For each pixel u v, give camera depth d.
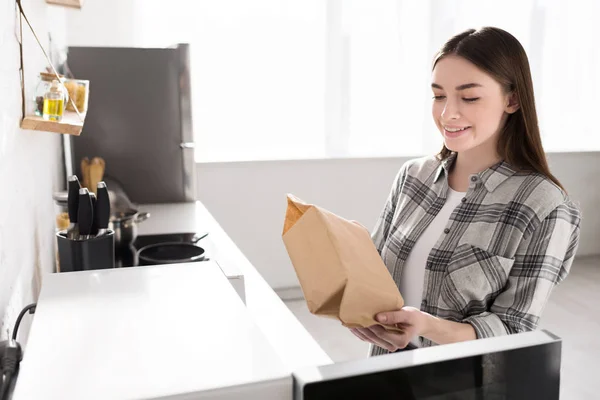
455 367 0.53
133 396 0.49
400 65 3.76
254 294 1.39
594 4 4.07
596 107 4.22
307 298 0.73
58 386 0.50
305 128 3.67
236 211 3.67
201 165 3.56
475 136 1.16
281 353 1.06
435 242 1.27
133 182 2.40
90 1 3.20
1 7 0.90
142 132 2.38
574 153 4.32
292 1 3.51
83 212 1.10
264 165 3.67
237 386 0.51
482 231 1.19
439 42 3.80
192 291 0.73
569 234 1.16
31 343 0.57
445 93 1.16
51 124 1.10
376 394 0.51
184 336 0.60
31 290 1.15
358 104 3.75
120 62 2.32
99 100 2.32
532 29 3.98
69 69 2.29
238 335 0.60
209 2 3.37
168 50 2.35
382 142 3.83
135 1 3.27
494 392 0.55
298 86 3.61
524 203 1.16
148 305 0.68
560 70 4.11
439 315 1.22
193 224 2.00
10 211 0.91
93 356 0.55
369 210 3.91
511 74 1.13
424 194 1.35
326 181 3.79
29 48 1.28
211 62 3.44
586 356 2.91
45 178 1.54
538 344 0.56
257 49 3.50
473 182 1.23
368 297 0.73
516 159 1.22
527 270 1.14
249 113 3.56
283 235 0.75
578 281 4.04
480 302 1.17
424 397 0.53
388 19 3.70
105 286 0.74
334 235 0.72
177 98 2.38
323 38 3.60
